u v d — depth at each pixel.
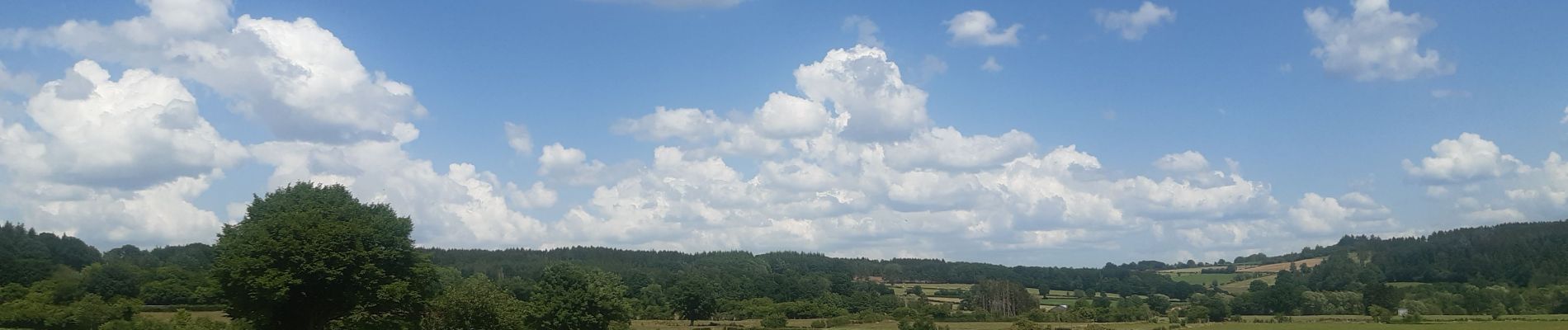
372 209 74.81
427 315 80.81
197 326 98.88
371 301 70.00
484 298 87.06
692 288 186.38
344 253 66.88
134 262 150.62
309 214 68.88
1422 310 194.88
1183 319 192.75
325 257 65.44
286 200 72.38
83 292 113.88
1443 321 176.38
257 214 71.88
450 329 82.56
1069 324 189.50
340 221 70.50
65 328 104.56
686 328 171.88
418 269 74.44
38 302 106.19
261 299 65.62
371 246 70.69
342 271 66.19
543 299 109.00
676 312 190.12
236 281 65.75
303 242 65.94
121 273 120.44
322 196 73.31
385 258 71.25
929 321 179.50
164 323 103.44
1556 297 190.25
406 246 73.62
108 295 116.19
